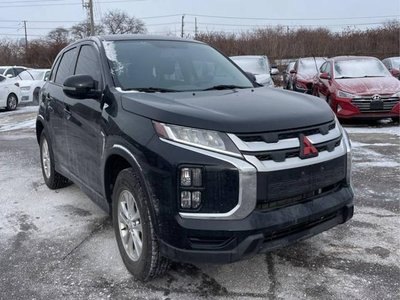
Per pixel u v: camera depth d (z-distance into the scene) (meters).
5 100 16.53
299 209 3.09
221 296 3.21
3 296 3.29
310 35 36.75
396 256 3.75
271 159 2.98
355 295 3.18
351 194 3.53
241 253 2.92
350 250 3.88
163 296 3.23
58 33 47.28
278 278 3.43
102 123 3.75
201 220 2.93
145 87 3.93
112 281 3.45
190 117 3.04
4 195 5.68
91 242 4.17
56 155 5.33
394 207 4.91
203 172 2.92
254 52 35.41
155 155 3.05
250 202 2.92
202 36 36.09
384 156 7.27
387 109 10.19
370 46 35.94
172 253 3.02
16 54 41.19
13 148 8.84
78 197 5.52
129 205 3.43
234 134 2.94
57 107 5.05
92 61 4.43
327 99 11.20
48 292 3.33
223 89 4.14
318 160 3.18
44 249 4.05
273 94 3.88
